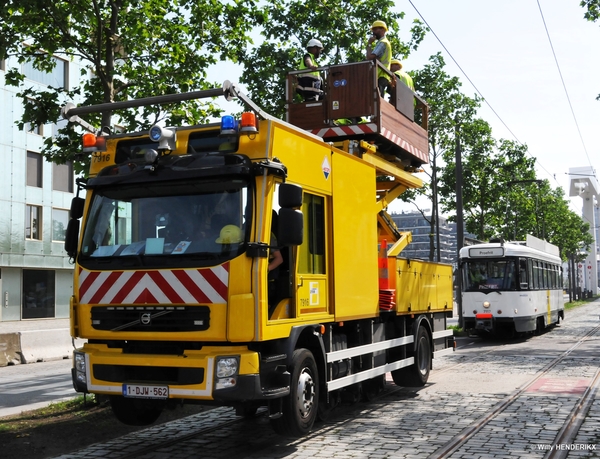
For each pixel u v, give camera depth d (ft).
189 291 22.79
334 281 28.19
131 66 40.50
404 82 41.01
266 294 22.88
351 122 36.06
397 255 36.91
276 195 24.18
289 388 23.93
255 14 42.24
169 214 23.99
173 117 40.09
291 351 24.27
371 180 33.30
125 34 38.32
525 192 152.97
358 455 23.41
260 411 32.55
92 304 24.27
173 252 23.40
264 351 24.00
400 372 38.63
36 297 121.08
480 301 78.33
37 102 37.68
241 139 24.30
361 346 31.04
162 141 24.67
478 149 106.11
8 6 34.53
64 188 125.08
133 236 24.31
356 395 32.37
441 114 84.38
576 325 106.83
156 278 23.26
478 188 110.63
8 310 115.03
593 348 65.16
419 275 39.34
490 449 23.95
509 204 126.21
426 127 43.06
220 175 23.53
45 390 42.42
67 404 33.94
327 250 28.17
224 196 23.50
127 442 26.20
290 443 25.68
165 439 26.73
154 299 23.24
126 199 24.72
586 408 32.04
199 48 41.73
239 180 23.49
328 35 57.77
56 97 38.42
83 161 36.76
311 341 26.71
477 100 85.87
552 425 28.09
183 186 24.08
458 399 35.19
